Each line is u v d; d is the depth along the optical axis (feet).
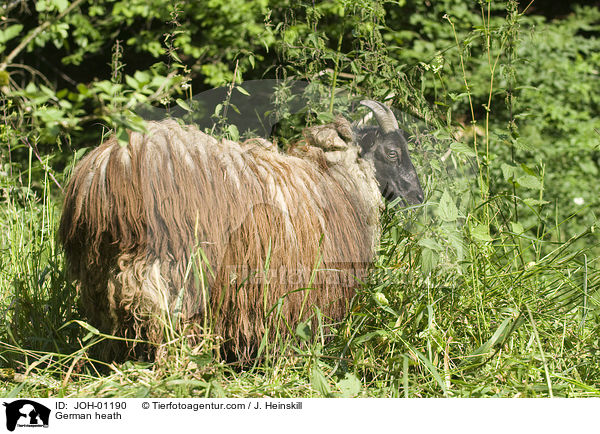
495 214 39.06
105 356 30.58
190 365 28.19
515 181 32.63
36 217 43.42
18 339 33.60
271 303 30.09
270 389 28.04
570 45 100.01
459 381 28.94
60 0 27.63
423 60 42.19
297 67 44.86
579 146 87.35
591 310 35.50
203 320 29.48
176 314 28.45
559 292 39.11
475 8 96.43
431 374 29.45
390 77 40.86
